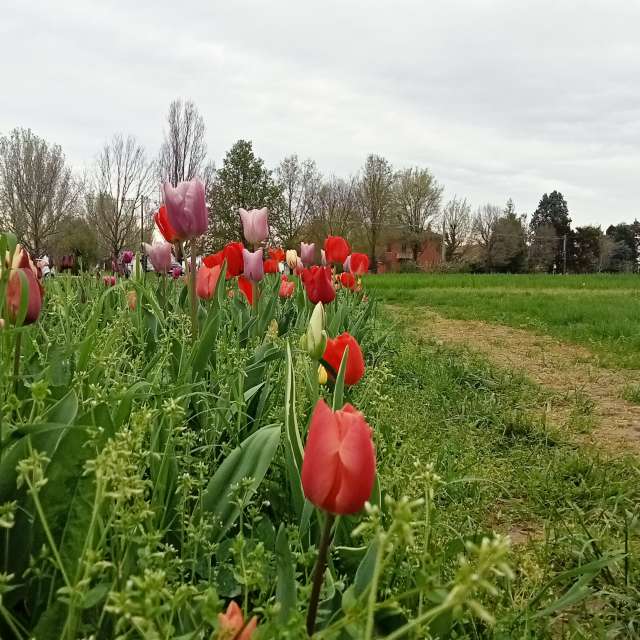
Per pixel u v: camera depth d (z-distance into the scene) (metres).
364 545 1.51
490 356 8.80
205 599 0.86
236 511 1.53
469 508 2.81
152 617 0.81
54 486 1.15
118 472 0.93
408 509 0.73
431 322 14.34
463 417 4.67
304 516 1.51
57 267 5.07
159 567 1.06
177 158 36.22
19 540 1.12
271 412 2.26
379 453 2.21
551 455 3.99
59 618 1.02
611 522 2.64
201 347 2.19
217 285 3.24
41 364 1.86
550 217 93.94
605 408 5.83
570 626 1.79
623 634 1.98
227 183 44.28
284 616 1.03
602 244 81.31
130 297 3.37
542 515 3.04
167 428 1.64
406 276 43.81
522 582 1.96
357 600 0.79
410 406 4.23
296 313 4.62
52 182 32.25
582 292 26.70
